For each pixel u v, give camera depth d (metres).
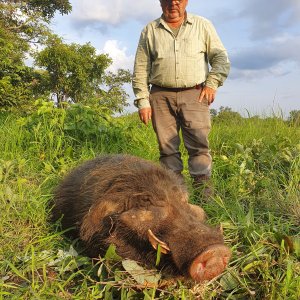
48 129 3.18
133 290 1.38
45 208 2.01
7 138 3.24
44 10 12.57
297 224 1.99
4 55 7.60
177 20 2.31
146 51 2.43
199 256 1.27
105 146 3.19
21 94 7.00
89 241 1.58
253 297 1.39
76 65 10.88
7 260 1.54
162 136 2.48
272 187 2.32
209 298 1.39
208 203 2.16
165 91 2.41
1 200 2.04
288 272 1.38
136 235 1.46
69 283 1.49
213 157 3.04
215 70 2.34
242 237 1.74
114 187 1.58
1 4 11.26
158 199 1.49
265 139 3.49
